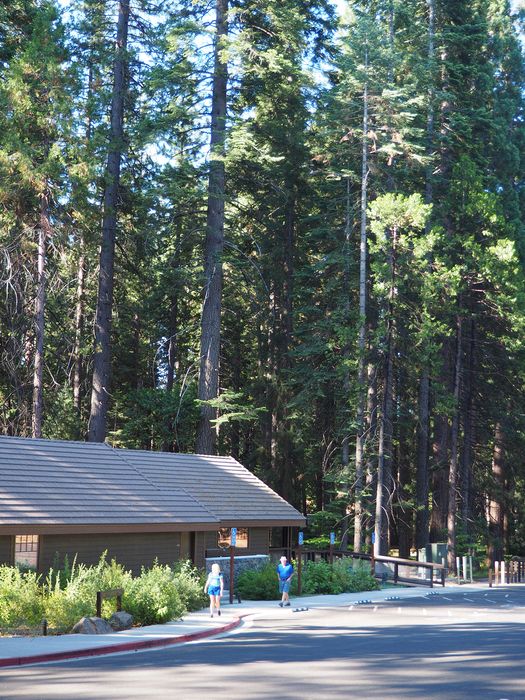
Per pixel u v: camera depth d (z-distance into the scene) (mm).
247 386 63656
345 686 15062
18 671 17516
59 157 40500
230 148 46000
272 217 59344
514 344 54219
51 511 30062
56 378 51094
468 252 54594
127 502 34094
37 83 41469
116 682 15719
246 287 57781
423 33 58812
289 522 43250
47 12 42344
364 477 53156
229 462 46438
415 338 52188
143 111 49344
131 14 49312
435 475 62062
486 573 58250
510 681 15531
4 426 45656
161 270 49938
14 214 41125
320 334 53875
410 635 24031
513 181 66875
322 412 59531
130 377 60844
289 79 48594
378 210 49344
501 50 64875
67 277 45750
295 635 24172
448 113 58312
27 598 25219
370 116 52719
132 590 26656
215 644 22297
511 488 68750
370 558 46688
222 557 39219
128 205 49781
